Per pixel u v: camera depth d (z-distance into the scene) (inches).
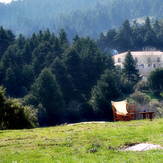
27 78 2529.5
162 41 5364.2
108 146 354.0
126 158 293.9
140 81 3132.4
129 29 5551.2
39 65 2812.5
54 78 2208.4
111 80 2279.8
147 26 5654.5
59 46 3284.9
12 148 377.7
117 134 426.3
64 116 2169.0
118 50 5187.0
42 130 578.9
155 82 2758.4
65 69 2628.0
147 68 4094.5
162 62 4116.6
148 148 332.8
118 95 2266.2
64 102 2155.5
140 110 1903.3
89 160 292.5
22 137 470.6
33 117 1030.4
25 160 305.4
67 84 2436.0
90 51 3058.6
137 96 2341.3
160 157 285.0
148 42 5221.5
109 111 2167.8
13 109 811.4
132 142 369.7
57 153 334.0
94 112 2231.8
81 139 408.2
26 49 2997.0
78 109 2242.9
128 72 3380.9
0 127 774.5
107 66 3186.5
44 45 3152.1
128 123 591.8
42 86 2108.8
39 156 324.5
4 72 2522.1
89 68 2918.3
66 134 460.8
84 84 2677.2
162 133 411.8
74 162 286.7
